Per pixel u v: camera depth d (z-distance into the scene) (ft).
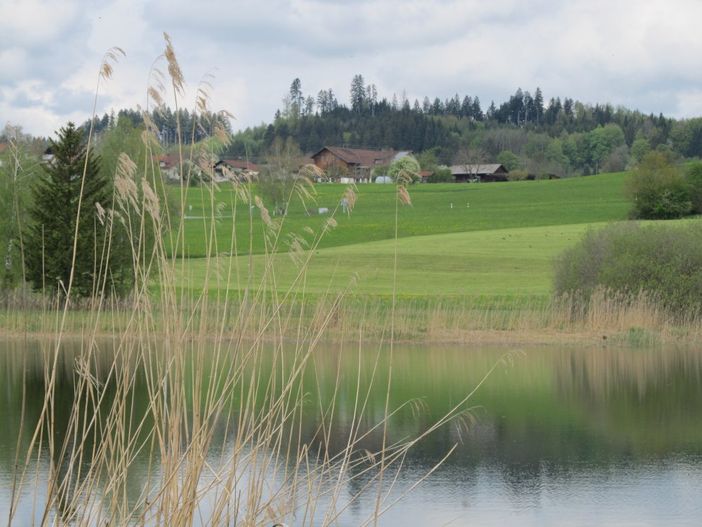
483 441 70.03
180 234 33.55
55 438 66.33
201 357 32.60
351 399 82.99
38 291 121.49
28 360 100.68
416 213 382.42
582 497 55.67
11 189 126.00
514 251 258.16
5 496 51.47
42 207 122.62
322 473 38.01
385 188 462.60
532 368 106.52
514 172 630.74
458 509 52.47
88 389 32.96
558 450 67.97
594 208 386.93
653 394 91.04
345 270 217.56
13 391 85.05
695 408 83.56
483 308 147.33
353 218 361.10
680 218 346.95
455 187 495.82
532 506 53.01
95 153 168.45
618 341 127.44
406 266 229.86
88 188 121.70
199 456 31.73
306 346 107.45
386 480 58.49
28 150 135.33
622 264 144.15
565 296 140.77
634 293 144.05
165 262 32.17
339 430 70.59
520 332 132.57
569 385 95.91
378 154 596.29
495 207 403.13
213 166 32.83
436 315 131.13
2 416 74.64
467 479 59.31
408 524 48.49
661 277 142.10
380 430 71.72
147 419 70.18
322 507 50.93
